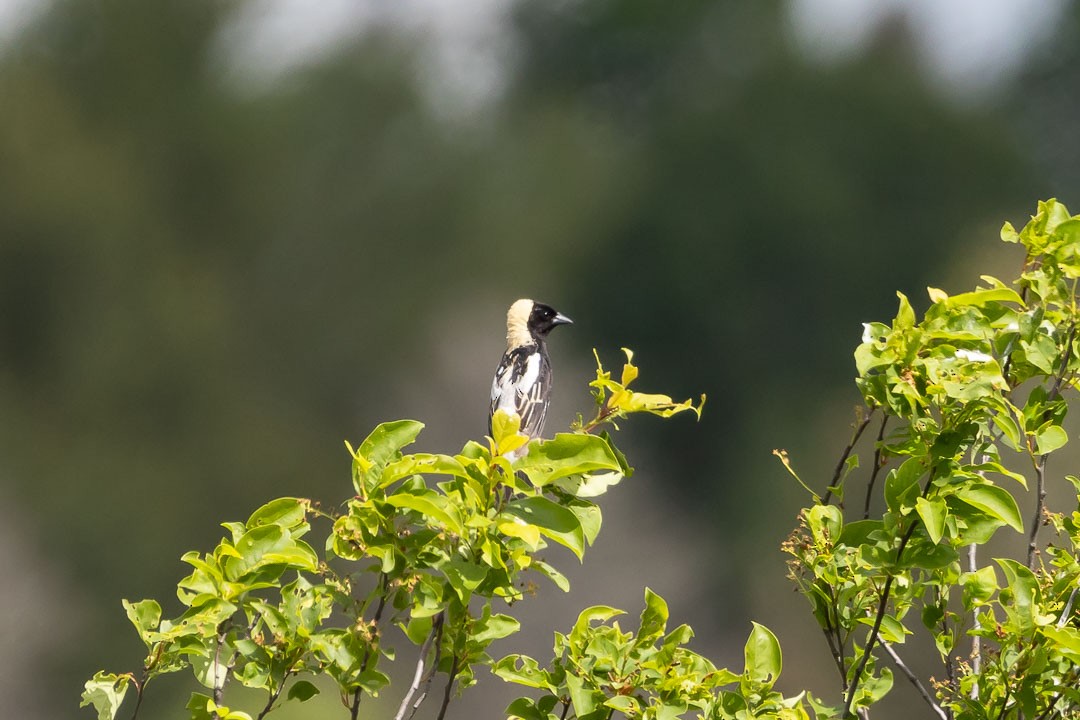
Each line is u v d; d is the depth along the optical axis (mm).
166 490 27359
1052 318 4219
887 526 3885
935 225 34812
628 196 33750
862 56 37312
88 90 31297
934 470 3842
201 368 28547
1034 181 35938
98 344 28391
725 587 27547
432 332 29812
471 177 32219
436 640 3943
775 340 33625
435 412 28719
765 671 3947
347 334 29781
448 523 3576
